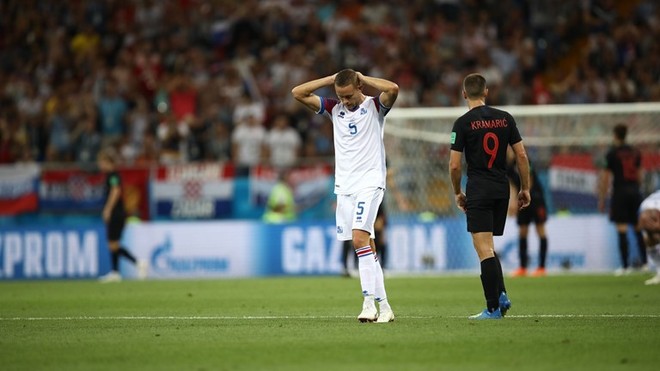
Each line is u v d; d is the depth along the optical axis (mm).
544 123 73438
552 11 98688
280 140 83312
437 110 70938
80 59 94438
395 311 38562
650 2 97250
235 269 73250
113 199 69188
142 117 85812
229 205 74750
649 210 53062
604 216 70500
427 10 97812
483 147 32844
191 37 97000
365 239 32906
